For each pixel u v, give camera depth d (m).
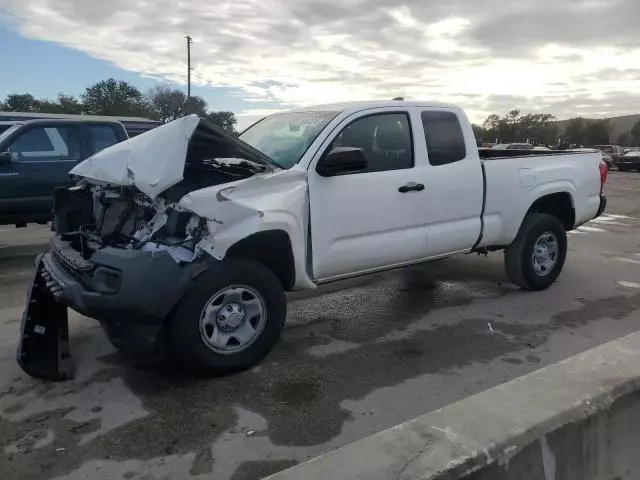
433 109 5.12
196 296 3.68
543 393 2.38
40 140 8.21
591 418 2.29
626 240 9.53
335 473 1.88
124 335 3.64
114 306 3.43
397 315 5.41
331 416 3.45
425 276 6.87
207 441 3.16
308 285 4.33
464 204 5.24
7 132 8.08
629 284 6.54
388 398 3.69
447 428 2.13
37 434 3.22
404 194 4.78
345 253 4.47
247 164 4.11
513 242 5.94
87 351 4.42
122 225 4.27
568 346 4.62
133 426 3.31
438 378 4.00
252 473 2.87
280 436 3.21
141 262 3.49
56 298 3.77
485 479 1.98
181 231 3.78
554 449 2.17
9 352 4.45
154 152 3.75
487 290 6.25
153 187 3.61
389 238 4.73
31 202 8.07
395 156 4.81
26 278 6.84
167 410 3.50
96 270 3.56
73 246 4.42
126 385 3.84
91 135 8.61
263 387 3.82
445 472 1.89
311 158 4.27
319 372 4.08
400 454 1.98
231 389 3.79
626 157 35.09
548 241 6.12
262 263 4.13
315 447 3.11
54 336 4.18
